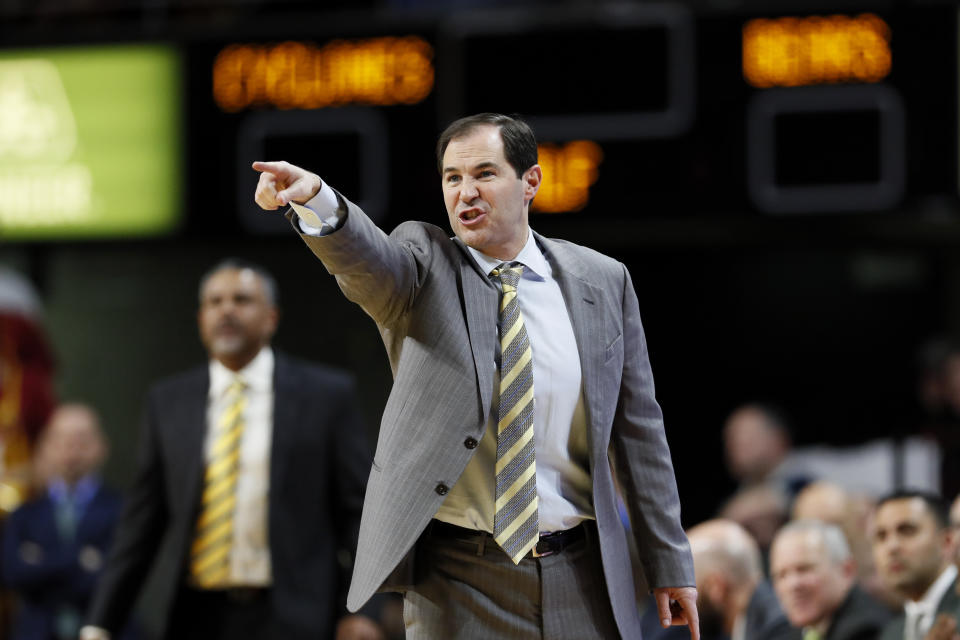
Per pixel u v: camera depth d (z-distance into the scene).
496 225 8.64
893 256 27.80
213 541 14.50
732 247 27.28
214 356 15.25
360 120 22.53
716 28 21.67
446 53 22.31
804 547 14.45
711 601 15.20
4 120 23.58
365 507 8.62
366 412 26.94
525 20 22.09
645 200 21.72
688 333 28.39
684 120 21.67
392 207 22.42
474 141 8.66
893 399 27.92
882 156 21.27
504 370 8.57
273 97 22.83
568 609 8.70
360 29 22.64
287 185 7.86
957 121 21.08
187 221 23.05
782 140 21.52
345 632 14.85
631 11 21.83
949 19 21.11
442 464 8.36
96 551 22.08
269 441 14.79
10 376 26.44
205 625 14.47
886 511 13.89
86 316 27.73
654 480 9.11
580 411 8.77
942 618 12.90
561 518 8.73
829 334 28.16
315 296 27.19
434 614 8.67
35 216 23.44
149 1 25.41
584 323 8.83
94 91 23.34
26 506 22.30
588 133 21.89
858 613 14.40
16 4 25.59
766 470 22.69
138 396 27.58
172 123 23.14
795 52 21.48
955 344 25.09
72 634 21.67
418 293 8.58
